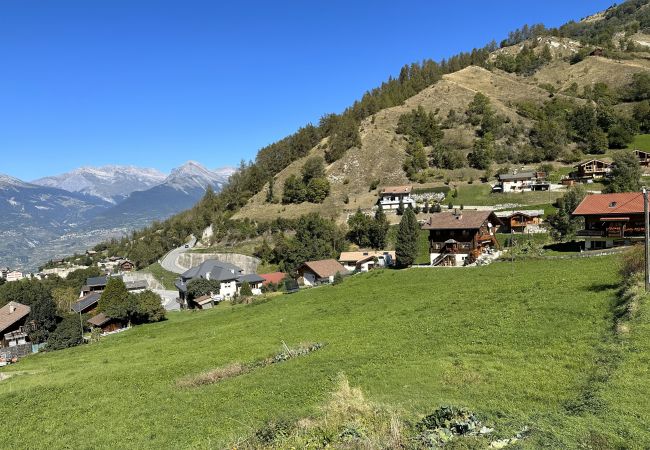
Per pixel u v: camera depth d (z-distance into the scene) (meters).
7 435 24.64
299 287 90.44
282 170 191.88
